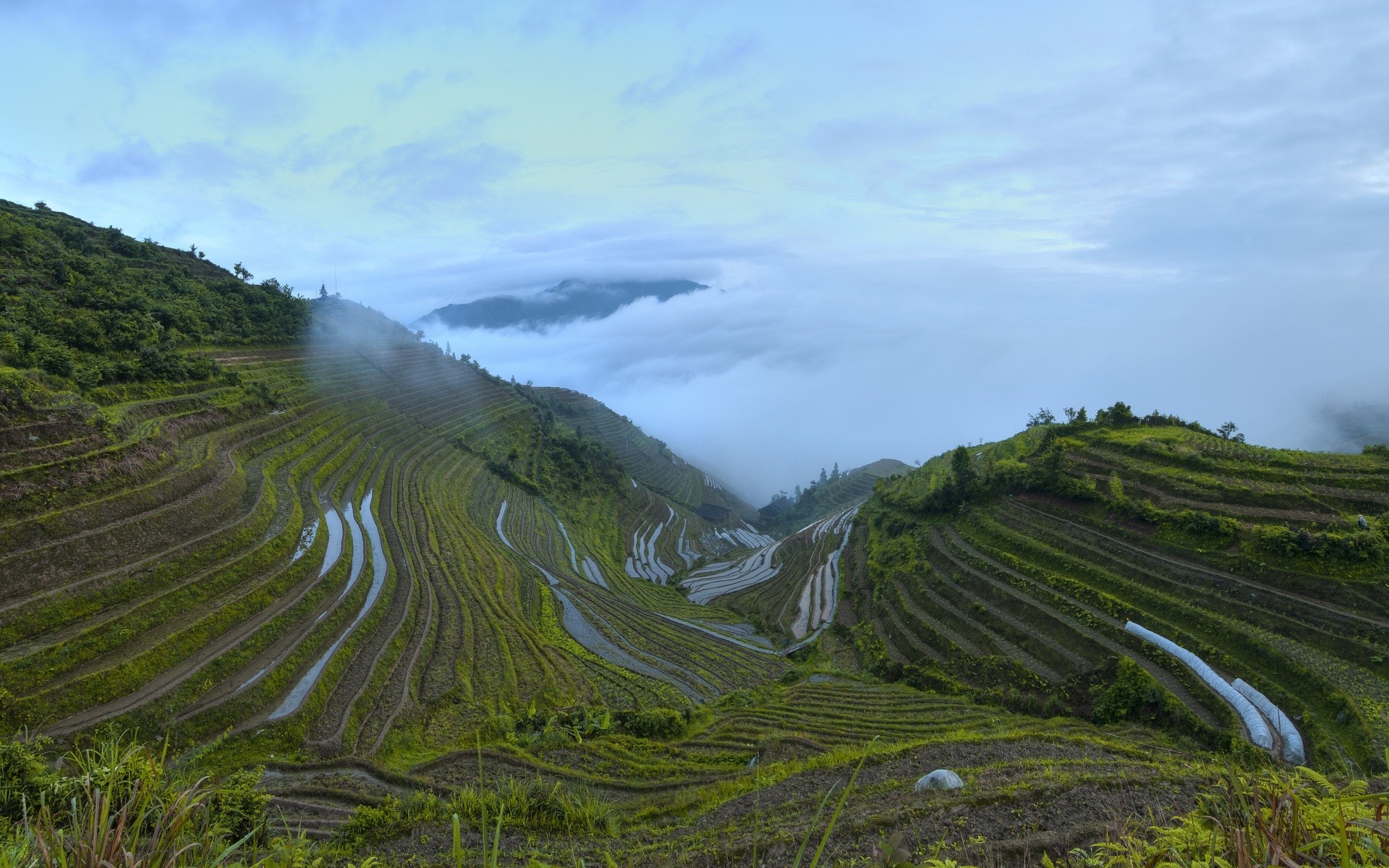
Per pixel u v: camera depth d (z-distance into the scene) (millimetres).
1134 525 43906
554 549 72375
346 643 33281
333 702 28828
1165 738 29562
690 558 107812
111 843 4223
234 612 31359
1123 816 11836
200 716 25312
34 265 50469
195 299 63250
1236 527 39188
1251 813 4277
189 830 5523
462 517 62188
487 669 35625
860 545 70375
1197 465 46469
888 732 31500
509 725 29078
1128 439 52469
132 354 45812
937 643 43875
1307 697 29203
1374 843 3564
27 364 37406
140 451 35781
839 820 13727
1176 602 37062
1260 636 32875
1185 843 4516
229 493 38844
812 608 62062
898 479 85062
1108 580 40938
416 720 29172
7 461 30062
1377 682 28812
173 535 33344
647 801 21141
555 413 139875
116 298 51406
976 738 22281
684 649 48938
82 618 27156
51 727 22734
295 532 40469
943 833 12047
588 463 110750
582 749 26672
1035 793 13383
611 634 48688
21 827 4875
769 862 12094
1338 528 37094
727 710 35688
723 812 17422
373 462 61281
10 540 27438
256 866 5344
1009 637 40812
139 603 28734
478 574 49281
